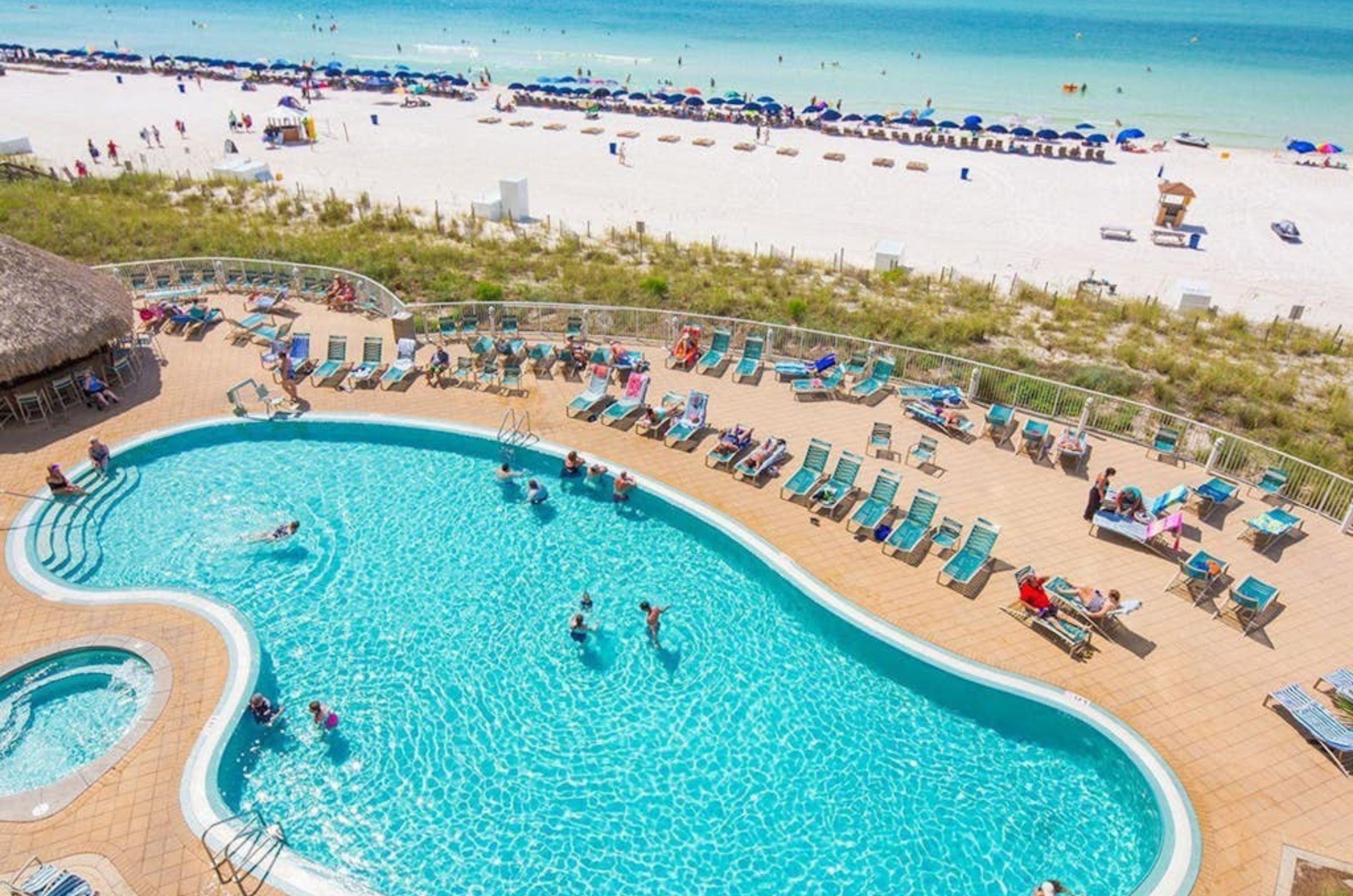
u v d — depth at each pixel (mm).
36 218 40031
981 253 44062
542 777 13781
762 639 16609
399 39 128625
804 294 36000
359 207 46438
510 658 16016
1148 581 17328
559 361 25797
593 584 17859
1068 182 58219
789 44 128125
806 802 13531
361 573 17922
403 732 14445
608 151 62625
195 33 132250
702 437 22172
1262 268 42906
